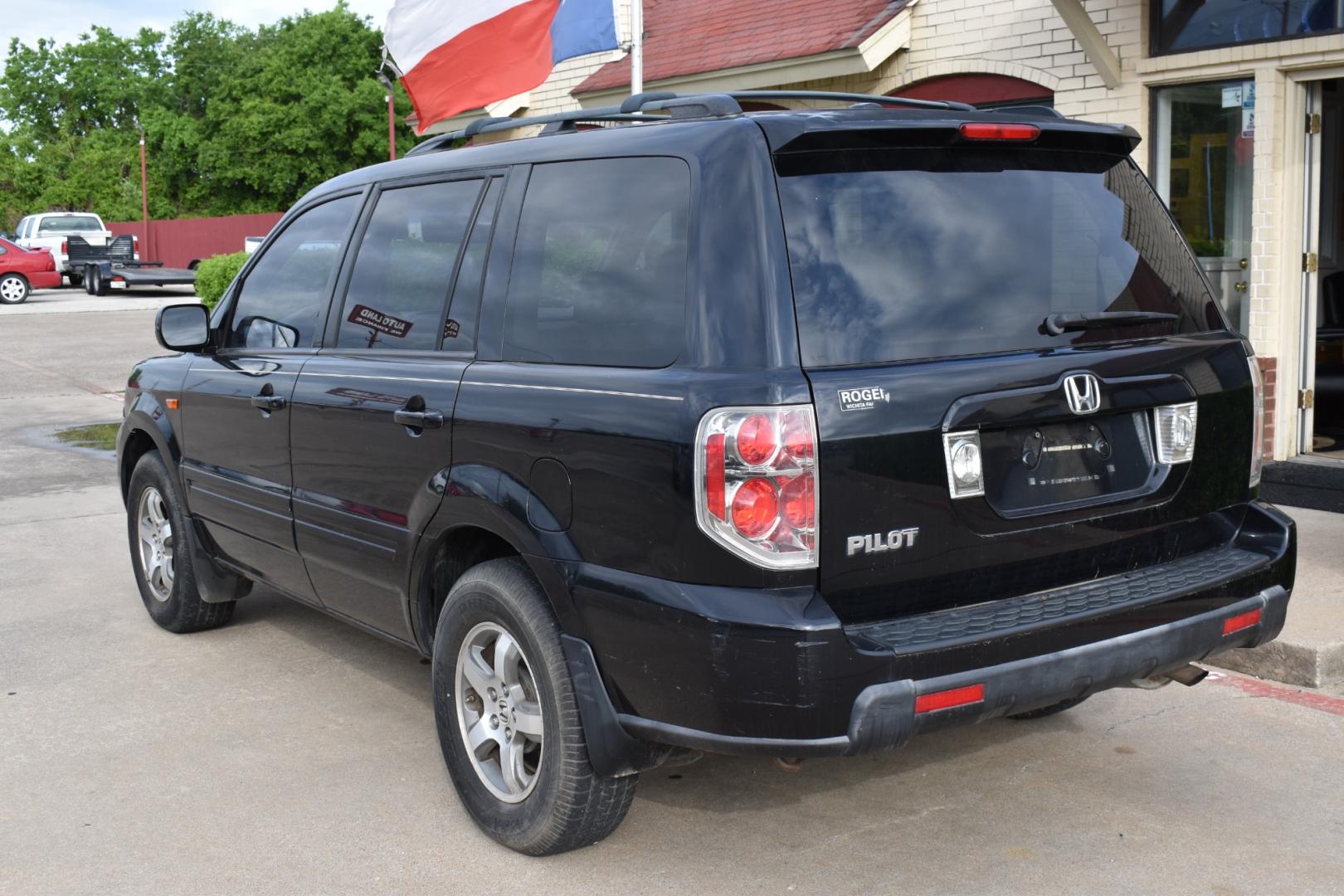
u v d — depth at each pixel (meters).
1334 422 8.91
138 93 81.25
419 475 3.83
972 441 3.10
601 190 3.47
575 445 3.25
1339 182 9.82
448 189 4.07
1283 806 3.91
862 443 2.94
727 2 11.67
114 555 7.45
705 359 3.03
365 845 3.76
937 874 3.51
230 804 4.06
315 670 5.36
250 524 4.91
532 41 9.26
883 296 3.09
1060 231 3.43
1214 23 7.77
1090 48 8.09
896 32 9.45
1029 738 4.48
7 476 10.05
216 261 23.17
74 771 4.33
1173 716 4.66
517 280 3.67
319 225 4.74
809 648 2.85
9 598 6.52
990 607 3.18
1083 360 3.29
